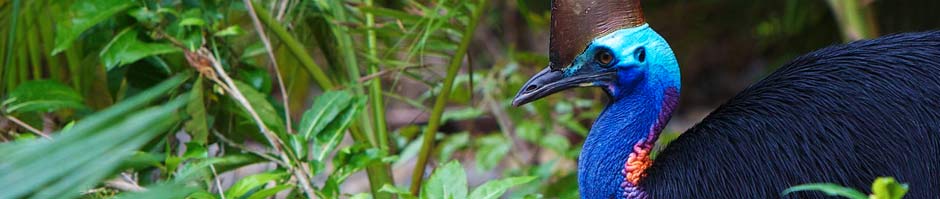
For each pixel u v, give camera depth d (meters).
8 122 4.16
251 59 4.59
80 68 4.47
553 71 3.40
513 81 5.40
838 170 3.07
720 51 8.35
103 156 1.96
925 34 3.22
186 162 4.11
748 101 3.25
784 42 7.21
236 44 4.48
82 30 3.96
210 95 4.20
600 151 3.40
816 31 6.90
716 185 3.19
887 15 6.50
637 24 3.36
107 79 4.45
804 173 3.10
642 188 3.35
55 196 1.93
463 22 4.35
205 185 3.99
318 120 3.97
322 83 4.38
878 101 3.09
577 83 3.38
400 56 4.87
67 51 4.47
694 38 7.33
